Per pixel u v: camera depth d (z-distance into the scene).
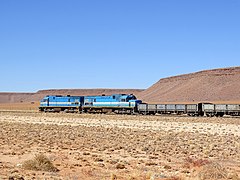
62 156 27.20
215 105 87.12
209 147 33.47
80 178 18.72
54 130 52.25
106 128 56.16
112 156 28.17
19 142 36.47
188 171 21.66
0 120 79.00
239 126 59.59
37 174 19.25
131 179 18.53
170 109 92.50
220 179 19.34
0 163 23.02
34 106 192.00
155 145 35.12
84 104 103.62
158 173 20.70
